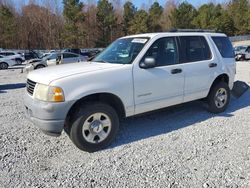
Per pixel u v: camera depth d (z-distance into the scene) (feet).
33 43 194.08
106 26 198.80
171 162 12.66
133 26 201.46
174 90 16.79
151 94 15.71
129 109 15.05
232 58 20.92
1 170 12.22
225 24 221.87
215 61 19.21
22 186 10.99
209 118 18.90
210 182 10.98
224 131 16.35
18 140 15.57
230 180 11.09
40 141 15.46
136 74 15.02
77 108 13.64
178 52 17.20
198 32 19.03
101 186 10.92
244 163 12.42
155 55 16.02
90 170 12.16
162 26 221.66
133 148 14.29
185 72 17.16
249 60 88.22
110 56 16.87
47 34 195.21
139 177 11.47
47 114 12.94
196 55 18.26
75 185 11.02
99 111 13.93
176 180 11.18
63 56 63.31
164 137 15.66
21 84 40.01
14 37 182.70
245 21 225.35
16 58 93.81
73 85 13.19
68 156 13.60
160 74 15.94
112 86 14.15
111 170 12.10
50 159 13.30
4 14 172.65
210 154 13.38
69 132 13.98
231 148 13.99
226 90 20.11
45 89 13.02
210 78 18.88
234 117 19.06
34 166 12.60
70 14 168.14
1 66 77.87
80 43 181.78
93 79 13.69
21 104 24.66
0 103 25.20
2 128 17.62
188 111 20.56
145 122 18.31
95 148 14.02
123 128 17.28
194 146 14.32
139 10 213.25
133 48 16.07
